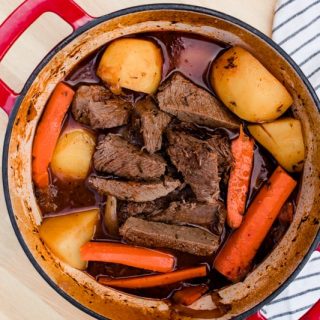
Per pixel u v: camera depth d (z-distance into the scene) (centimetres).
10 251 70
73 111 66
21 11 61
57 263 66
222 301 67
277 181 66
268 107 65
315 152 65
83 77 65
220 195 66
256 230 66
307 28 68
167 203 67
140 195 65
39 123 66
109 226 66
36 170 66
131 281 67
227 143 66
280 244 67
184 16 62
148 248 67
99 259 66
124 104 65
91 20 60
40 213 67
